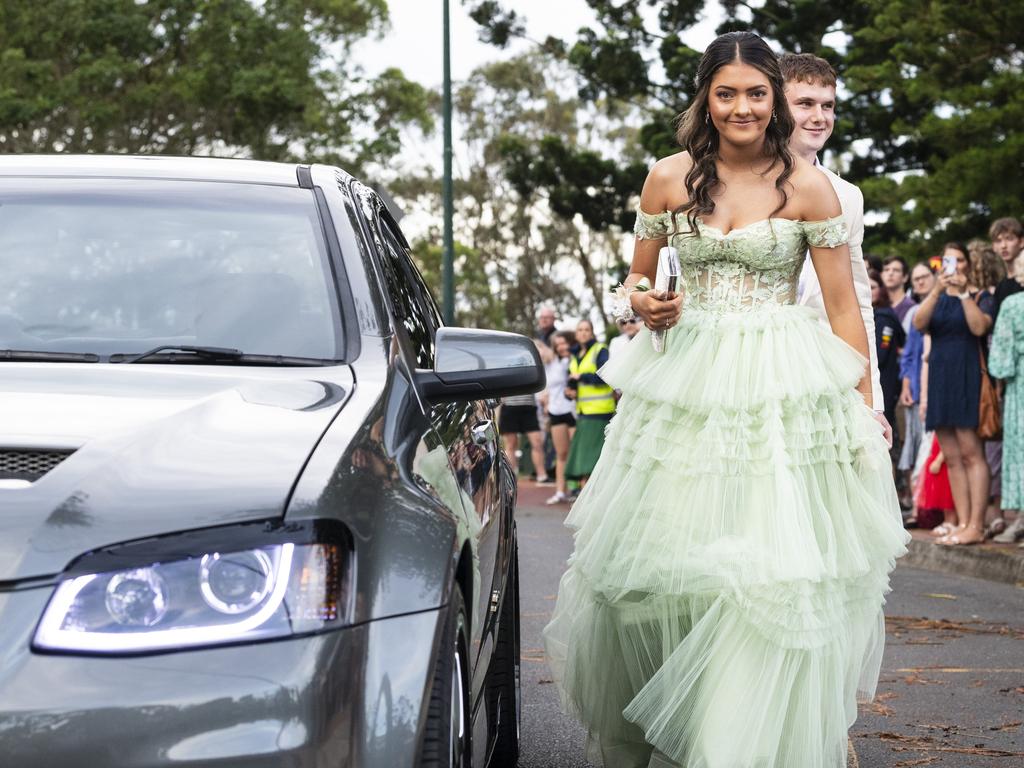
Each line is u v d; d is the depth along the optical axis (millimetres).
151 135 34469
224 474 2279
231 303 3102
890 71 21609
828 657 3545
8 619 2088
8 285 3139
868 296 4309
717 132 3756
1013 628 6992
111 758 2027
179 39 34062
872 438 3719
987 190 19859
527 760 4441
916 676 5781
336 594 2193
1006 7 19172
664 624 3641
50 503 2186
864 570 3578
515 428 17453
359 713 2145
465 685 2711
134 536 2158
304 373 2840
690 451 3635
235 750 2051
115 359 2939
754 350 3662
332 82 36500
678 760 3551
